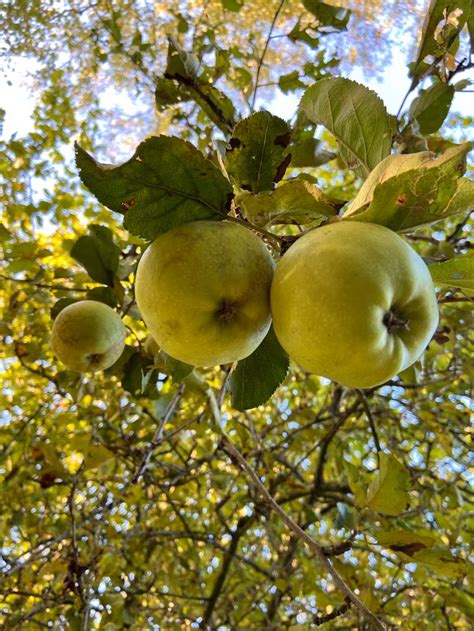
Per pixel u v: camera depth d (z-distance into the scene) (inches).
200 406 23.4
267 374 11.6
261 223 10.1
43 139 26.2
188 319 8.6
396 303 8.2
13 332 24.0
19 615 23.3
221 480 27.2
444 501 26.0
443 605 20.0
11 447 29.0
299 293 7.9
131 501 21.4
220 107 17.5
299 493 28.6
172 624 25.5
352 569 13.2
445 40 14.1
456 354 28.8
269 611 28.3
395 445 27.6
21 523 26.5
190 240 8.7
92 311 15.1
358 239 8.0
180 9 27.5
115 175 9.0
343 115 11.2
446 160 8.1
